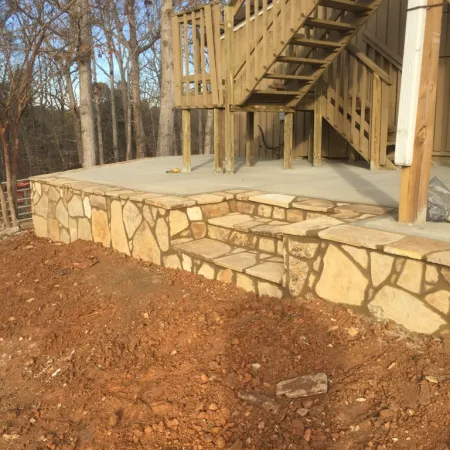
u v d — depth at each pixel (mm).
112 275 4859
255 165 8016
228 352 3150
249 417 2559
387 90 6586
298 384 2717
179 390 2877
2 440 2727
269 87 7324
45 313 4281
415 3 3193
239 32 6453
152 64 23172
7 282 5160
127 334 3664
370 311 3148
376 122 6656
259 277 3824
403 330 2980
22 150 23922
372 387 2623
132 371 3176
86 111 11289
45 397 3105
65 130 24547
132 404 2832
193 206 4793
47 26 8852
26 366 3543
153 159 9555
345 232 3344
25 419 2904
